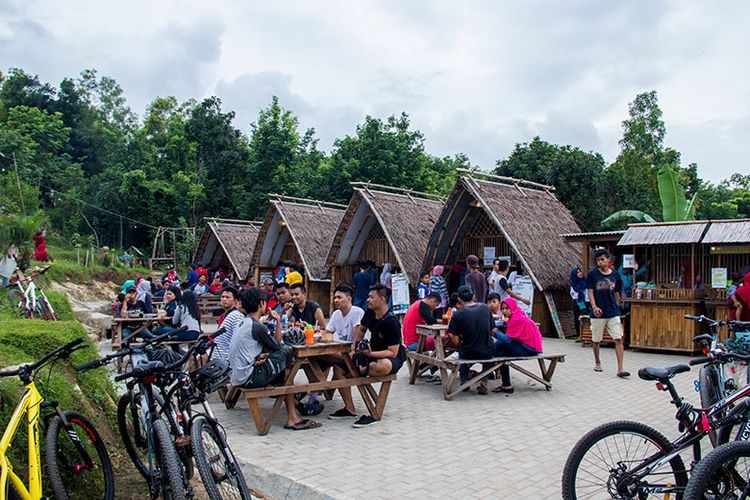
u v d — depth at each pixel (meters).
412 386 8.45
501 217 14.30
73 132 44.56
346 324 7.21
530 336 7.89
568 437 5.80
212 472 3.58
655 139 25.86
